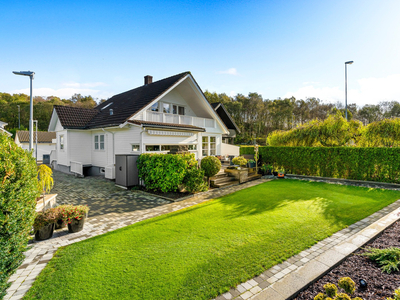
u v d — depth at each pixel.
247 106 55.31
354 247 4.17
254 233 5.24
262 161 16.45
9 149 3.06
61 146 18.34
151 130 13.07
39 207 6.74
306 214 6.64
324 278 3.35
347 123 14.62
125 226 6.04
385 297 2.81
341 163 13.09
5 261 2.68
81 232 5.65
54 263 4.05
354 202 8.04
